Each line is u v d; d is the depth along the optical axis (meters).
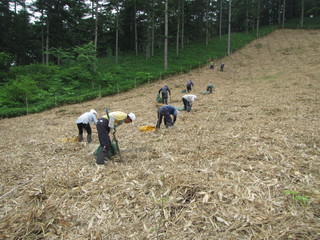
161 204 2.42
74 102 13.16
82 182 3.12
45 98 14.45
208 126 5.66
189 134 5.12
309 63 17.89
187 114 7.50
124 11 30.64
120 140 5.19
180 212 2.29
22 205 2.65
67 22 27.66
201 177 2.90
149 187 2.83
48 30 24.56
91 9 21.70
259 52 26.55
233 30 49.38
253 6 36.28
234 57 25.62
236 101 8.97
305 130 4.62
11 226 2.22
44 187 3.01
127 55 30.02
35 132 6.98
